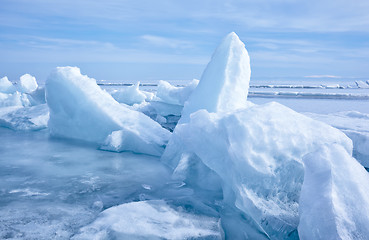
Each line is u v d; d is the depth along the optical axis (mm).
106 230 2291
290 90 36812
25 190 3312
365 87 43969
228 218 2770
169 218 2527
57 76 6062
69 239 2229
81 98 5816
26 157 4723
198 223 2490
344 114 8039
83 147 5441
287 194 2791
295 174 2803
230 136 2879
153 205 2766
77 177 3809
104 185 3518
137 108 9852
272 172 2703
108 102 5785
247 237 2453
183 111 5355
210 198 3180
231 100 4664
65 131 6355
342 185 2002
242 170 2732
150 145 5051
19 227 2416
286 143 2797
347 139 2945
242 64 4898
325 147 2340
